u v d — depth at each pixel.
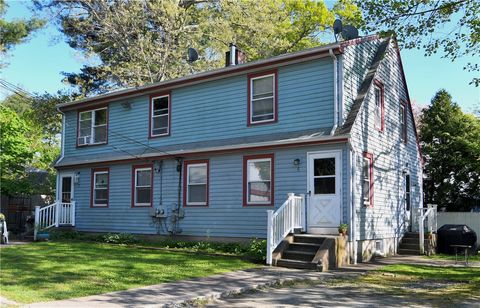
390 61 18.88
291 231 14.27
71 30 34.31
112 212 20.20
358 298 9.23
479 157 23.84
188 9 34.75
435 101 26.36
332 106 15.03
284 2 35.91
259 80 16.91
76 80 36.75
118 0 31.59
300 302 8.77
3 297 8.15
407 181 20.28
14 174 23.20
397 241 18.42
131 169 19.80
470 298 9.33
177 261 13.06
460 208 24.84
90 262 12.46
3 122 21.83
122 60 33.75
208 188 17.33
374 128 16.75
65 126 23.06
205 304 8.53
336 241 13.47
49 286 9.27
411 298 9.30
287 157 15.60
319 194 14.87
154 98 19.84
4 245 16.61
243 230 16.25
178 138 18.75
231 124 17.31
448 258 16.75
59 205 20.84
